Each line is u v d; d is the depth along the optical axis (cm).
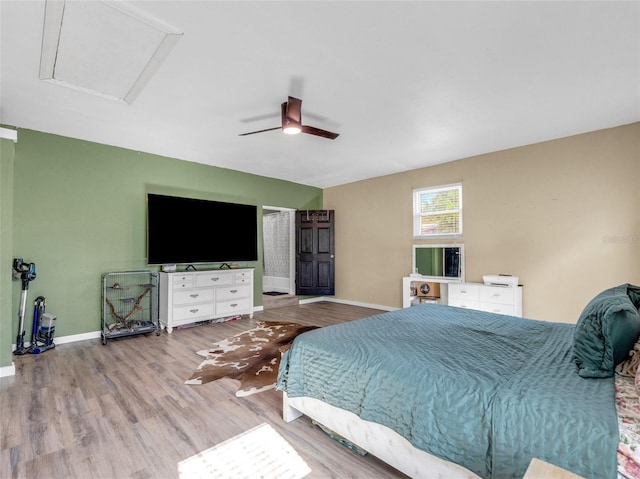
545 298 406
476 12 185
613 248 360
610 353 134
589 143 376
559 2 177
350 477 161
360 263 634
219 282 483
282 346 371
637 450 95
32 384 266
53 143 379
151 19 189
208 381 274
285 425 207
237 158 486
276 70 245
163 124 350
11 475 161
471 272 475
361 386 165
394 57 229
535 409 115
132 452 179
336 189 686
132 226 440
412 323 243
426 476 140
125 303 430
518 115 328
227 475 162
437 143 416
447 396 134
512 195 435
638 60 231
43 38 205
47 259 374
